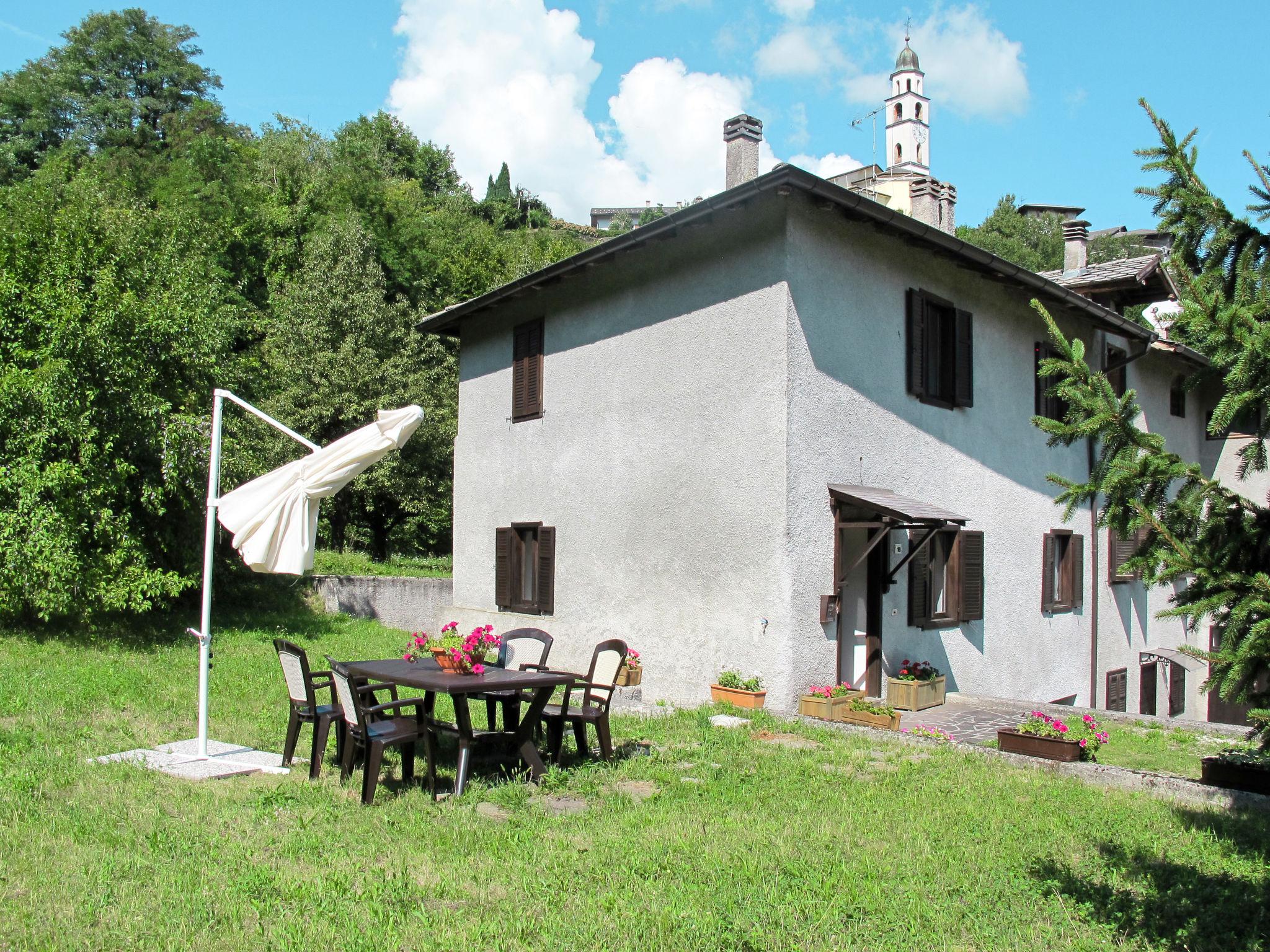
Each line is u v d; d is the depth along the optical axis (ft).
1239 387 12.84
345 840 17.08
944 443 39.93
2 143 137.18
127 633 41.24
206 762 22.39
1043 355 46.24
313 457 22.89
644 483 38.81
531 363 46.57
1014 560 44.21
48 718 26.27
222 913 13.57
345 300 84.79
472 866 16.02
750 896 14.96
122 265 44.04
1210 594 12.77
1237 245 13.42
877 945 13.42
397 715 23.86
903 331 38.11
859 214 33.88
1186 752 31.45
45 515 36.52
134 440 40.70
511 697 25.55
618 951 12.87
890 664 36.35
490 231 157.17
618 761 24.29
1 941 12.30
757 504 33.55
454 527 52.75
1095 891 15.96
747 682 32.91
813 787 22.18
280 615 52.26
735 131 39.63
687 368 36.99
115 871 14.97
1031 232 199.93
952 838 18.47
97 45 157.07
